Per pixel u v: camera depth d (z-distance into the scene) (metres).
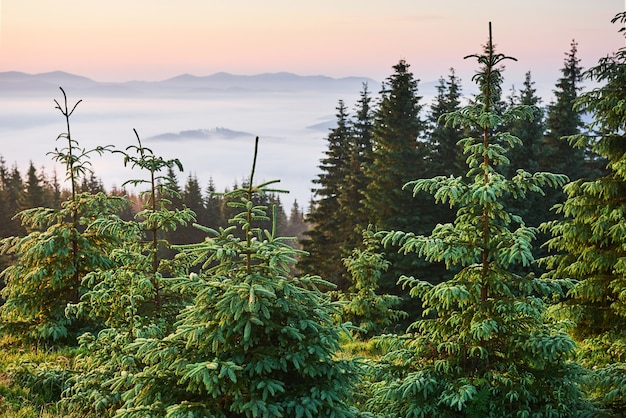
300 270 37.44
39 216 12.33
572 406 7.15
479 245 7.42
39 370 9.01
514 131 28.52
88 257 12.43
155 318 8.30
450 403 6.98
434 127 32.50
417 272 26.06
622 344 10.95
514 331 7.32
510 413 6.82
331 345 5.47
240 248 5.49
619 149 12.65
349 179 35.56
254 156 5.46
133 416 5.13
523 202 26.81
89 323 12.66
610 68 12.30
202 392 5.36
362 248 29.64
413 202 28.70
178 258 9.44
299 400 5.21
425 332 8.23
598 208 12.55
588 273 12.92
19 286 12.39
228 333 5.21
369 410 7.76
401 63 31.41
